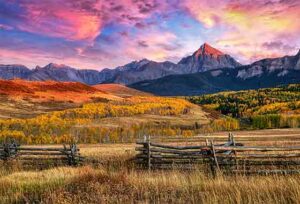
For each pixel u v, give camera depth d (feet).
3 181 41.24
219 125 504.84
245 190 30.25
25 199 31.91
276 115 511.81
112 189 33.91
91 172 40.22
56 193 32.73
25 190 36.52
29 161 69.05
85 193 32.63
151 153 56.13
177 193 32.86
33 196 33.65
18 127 479.00
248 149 50.19
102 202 29.99
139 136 445.37
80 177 38.09
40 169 64.69
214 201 27.45
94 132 437.99
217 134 410.11
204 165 51.08
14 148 71.36
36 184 39.50
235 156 50.14
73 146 68.95
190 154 54.03
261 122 508.53
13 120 515.50
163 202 29.86
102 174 38.37
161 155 55.11
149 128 517.96
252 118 547.49
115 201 30.58
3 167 62.23
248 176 43.70
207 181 36.29
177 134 462.60
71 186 36.14
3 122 494.18
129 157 63.98
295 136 287.28
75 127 503.61
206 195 29.14
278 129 448.65
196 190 33.40
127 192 33.24
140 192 33.24
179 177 39.70
